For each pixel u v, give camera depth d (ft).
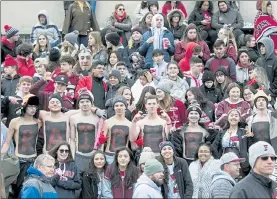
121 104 53.21
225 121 55.21
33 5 80.84
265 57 65.57
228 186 43.91
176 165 48.62
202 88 60.90
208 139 53.62
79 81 59.16
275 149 53.78
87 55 62.39
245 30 78.28
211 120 57.26
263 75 61.87
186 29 69.26
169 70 60.08
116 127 53.06
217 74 61.05
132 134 52.85
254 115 54.54
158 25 69.15
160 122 53.21
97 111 53.36
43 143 53.26
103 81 59.67
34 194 44.62
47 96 56.18
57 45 74.84
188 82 62.23
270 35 70.90
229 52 69.82
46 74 57.77
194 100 55.31
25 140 52.49
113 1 82.02
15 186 51.39
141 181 44.55
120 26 75.31
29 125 52.75
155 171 44.80
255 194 39.34
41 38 70.74
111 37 67.77
